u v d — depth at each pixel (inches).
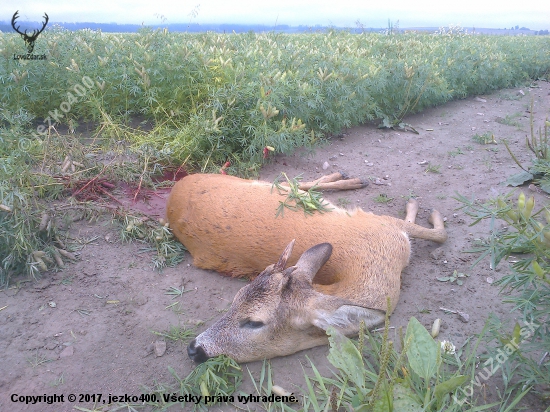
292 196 34.9
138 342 29.9
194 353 26.7
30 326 30.7
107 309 32.4
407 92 69.7
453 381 21.9
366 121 70.5
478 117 73.7
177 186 39.8
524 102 83.2
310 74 60.5
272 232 33.1
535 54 106.9
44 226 36.1
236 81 54.8
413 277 35.4
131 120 62.3
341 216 34.8
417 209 44.0
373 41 90.0
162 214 43.4
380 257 31.2
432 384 24.7
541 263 24.4
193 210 36.5
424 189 48.9
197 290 34.4
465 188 48.6
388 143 62.2
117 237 40.0
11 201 34.5
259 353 27.4
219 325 27.2
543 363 26.1
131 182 47.9
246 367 28.0
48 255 35.6
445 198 46.6
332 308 26.0
